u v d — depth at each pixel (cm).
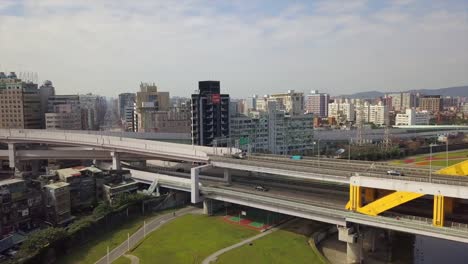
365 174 8762
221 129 19525
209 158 12544
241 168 11494
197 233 9919
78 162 18588
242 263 8131
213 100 19038
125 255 8588
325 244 9694
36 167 17988
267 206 10081
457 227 7281
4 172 17462
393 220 7856
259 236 9681
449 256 9094
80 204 11588
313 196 10300
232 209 12012
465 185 7212
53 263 8200
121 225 10631
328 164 10719
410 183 7725
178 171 15338
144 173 13938
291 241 9331
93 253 8712
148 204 11925
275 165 10656
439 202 7362
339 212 8631
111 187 12056
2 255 8238
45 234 8444
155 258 8412
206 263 8138
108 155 16650
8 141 17475
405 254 9219
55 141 17162
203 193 11475
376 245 9550
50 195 10394
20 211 9825
